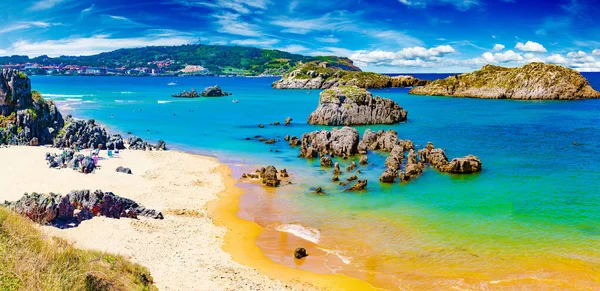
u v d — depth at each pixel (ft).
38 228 94.12
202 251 106.01
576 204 142.72
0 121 223.51
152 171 183.42
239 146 256.11
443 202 146.92
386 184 170.81
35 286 59.82
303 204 146.72
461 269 98.32
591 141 259.80
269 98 642.63
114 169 180.04
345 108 344.49
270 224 128.06
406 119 370.12
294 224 128.06
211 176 183.11
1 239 70.18
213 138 285.02
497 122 352.49
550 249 108.27
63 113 416.87
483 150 235.81
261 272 97.19
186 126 341.41
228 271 95.14
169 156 219.82
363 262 103.09
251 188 165.99
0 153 194.59
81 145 223.30
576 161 206.69
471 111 439.63
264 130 320.70
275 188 166.20
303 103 555.28
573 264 100.01
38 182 148.15
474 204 144.25
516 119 371.97
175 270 92.12
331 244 113.60
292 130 320.50
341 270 99.25
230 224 127.54
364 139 251.19
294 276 96.02
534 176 180.14
